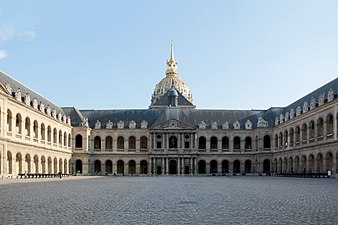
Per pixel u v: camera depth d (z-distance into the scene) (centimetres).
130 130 12250
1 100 6906
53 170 9962
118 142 12362
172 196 2967
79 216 1845
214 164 12450
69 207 2194
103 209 2108
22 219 1744
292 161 9881
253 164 12081
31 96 9081
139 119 12544
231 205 2306
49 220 1719
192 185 4806
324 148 7769
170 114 12481
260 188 4025
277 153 11194
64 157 10900
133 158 12194
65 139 11100
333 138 7319
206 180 6781
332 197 2819
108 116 12581
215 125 12244
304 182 5431
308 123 8694
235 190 3706
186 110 12700
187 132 12106
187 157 12012
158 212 1995
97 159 12119
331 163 7694
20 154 7925
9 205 2284
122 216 1853
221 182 5791
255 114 12675
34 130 8850
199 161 12300
